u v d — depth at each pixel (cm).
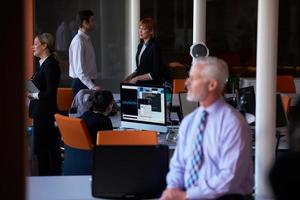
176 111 678
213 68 309
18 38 148
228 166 298
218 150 304
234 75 964
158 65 778
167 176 330
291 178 181
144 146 344
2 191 150
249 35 1281
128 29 1234
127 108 596
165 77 976
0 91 148
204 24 882
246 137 304
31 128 649
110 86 1245
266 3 423
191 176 309
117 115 710
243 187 307
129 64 1230
